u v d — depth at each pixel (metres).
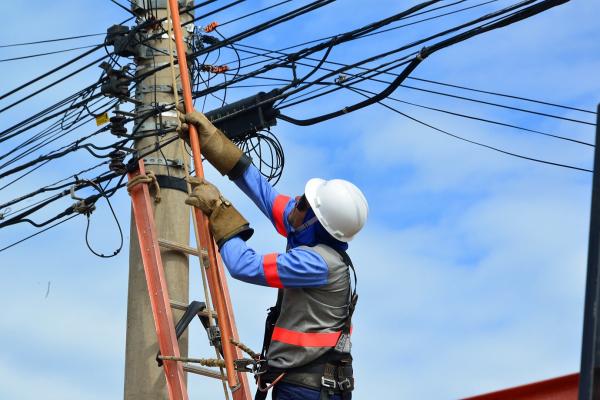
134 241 9.83
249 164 7.09
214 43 10.82
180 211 9.79
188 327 9.37
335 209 6.36
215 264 6.82
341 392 6.30
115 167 10.45
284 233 6.88
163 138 10.16
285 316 6.30
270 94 10.07
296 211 6.48
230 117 10.23
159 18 10.63
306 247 6.32
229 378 6.77
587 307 4.04
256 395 6.31
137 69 10.62
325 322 6.26
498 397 4.89
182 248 9.62
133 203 9.61
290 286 6.18
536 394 4.79
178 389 8.71
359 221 6.40
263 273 6.18
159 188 9.74
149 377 9.37
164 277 9.14
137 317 9.57
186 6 10.70
